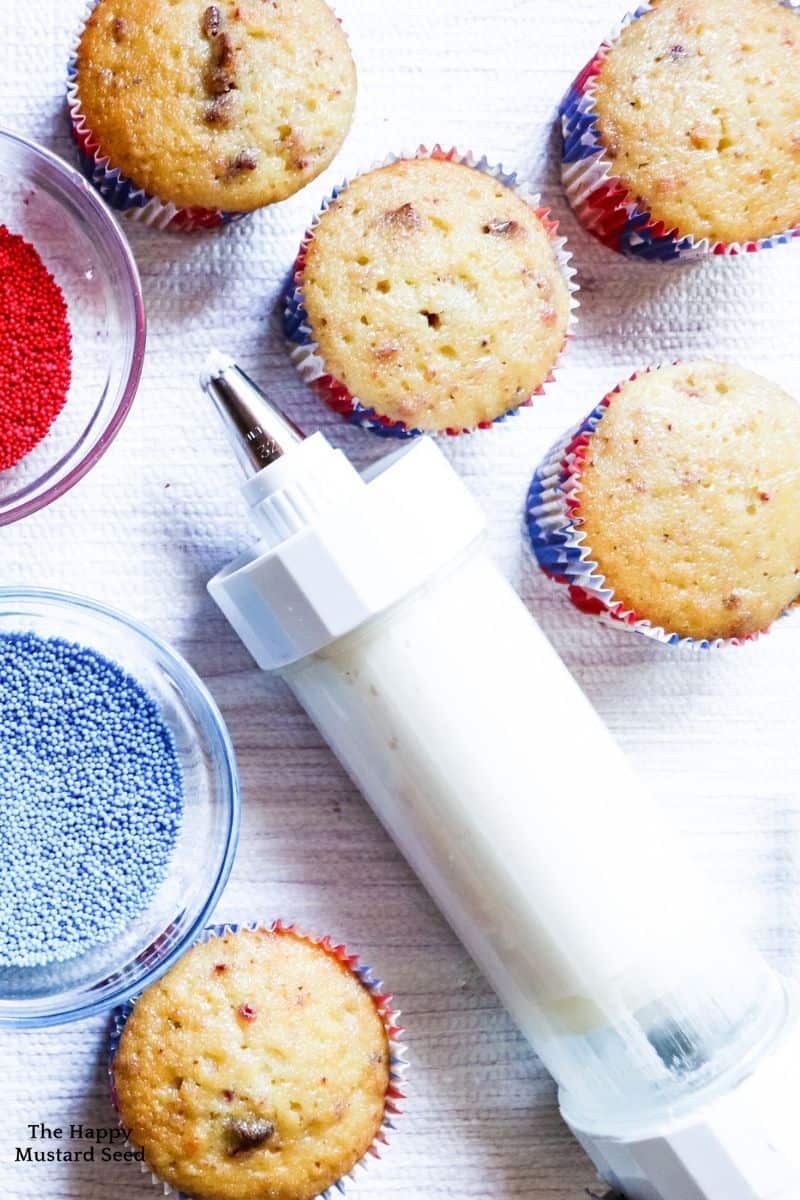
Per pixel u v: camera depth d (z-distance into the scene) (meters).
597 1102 0.60
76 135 0.60
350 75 0.60
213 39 0.58
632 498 0.61
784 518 0.61
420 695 0.58
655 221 0.61
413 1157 0.62
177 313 0.62
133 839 0.61
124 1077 0.59
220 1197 0.59
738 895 0.64
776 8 0.61
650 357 0.64
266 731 0.62
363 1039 0.60
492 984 0.61
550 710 0.59
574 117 0.62
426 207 0.59
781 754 0.64
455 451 0.63
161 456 0.62
